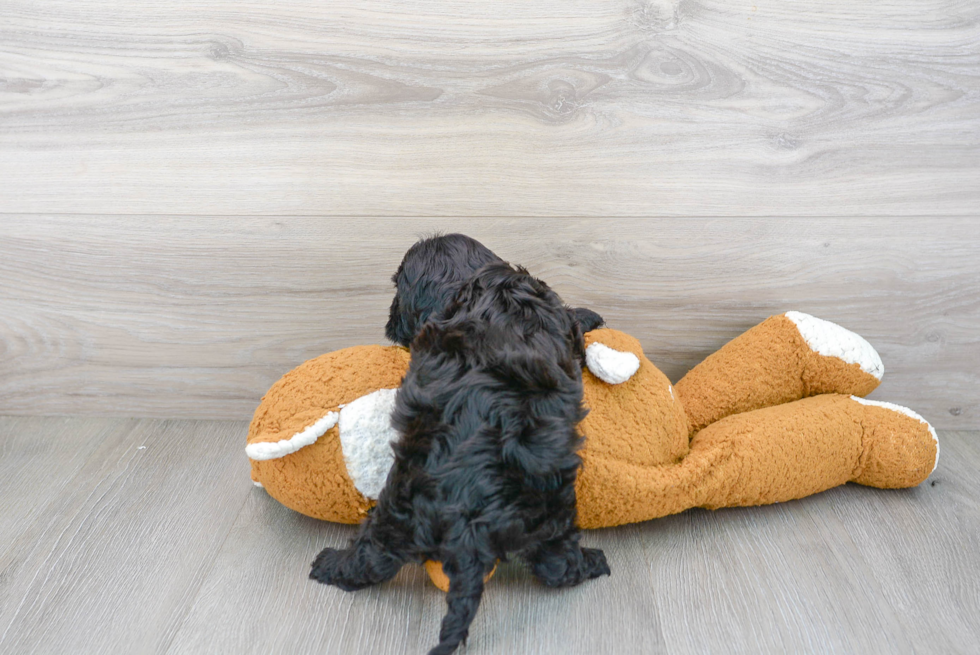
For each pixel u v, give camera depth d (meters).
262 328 1.45
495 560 0.88
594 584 1.03
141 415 1.51
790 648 0.91
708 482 1.12
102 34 1.29
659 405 1.15
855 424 1.21
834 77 1.29
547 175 1.34
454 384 0.91
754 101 1.30
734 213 1.36
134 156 1.35
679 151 1.33
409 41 1.28
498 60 1.29
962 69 1.28
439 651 0.81
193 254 1.40
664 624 0.95
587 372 1.12
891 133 1.31
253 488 1.27
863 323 1.43
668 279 1.40
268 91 1.31
